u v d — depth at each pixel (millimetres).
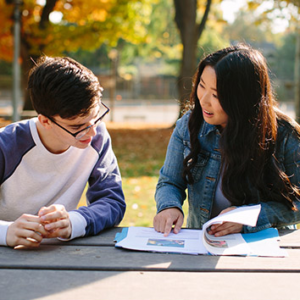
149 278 1257
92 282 1228
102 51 37156
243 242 1561
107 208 1764
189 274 1288
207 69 1700
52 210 1554
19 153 1767
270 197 1793
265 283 1229
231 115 1672
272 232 1671
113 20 11312
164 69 43062
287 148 1809
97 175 1885
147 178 6062
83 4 10820
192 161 1938
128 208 4508
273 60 37875
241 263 1371
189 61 10164
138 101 31703
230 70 1631
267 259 1409
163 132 11070
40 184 1828
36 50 11062
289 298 1139
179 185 2008
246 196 1776
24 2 10539
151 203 4723
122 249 1501
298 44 13281
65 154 1825
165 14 33250
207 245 1479
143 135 10773
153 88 35375
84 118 1585
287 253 1460
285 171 1833
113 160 1961
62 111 1538
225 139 1711
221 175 1943
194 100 1889
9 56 12391
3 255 1427
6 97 29047
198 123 1918
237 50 1691
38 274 1281
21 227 1501
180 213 1789
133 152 8414
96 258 1406
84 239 1610
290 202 1763
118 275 1277
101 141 1907
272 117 1730
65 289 1184
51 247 1512
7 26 10469
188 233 1669
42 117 1626
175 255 1441
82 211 1670
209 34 32688
